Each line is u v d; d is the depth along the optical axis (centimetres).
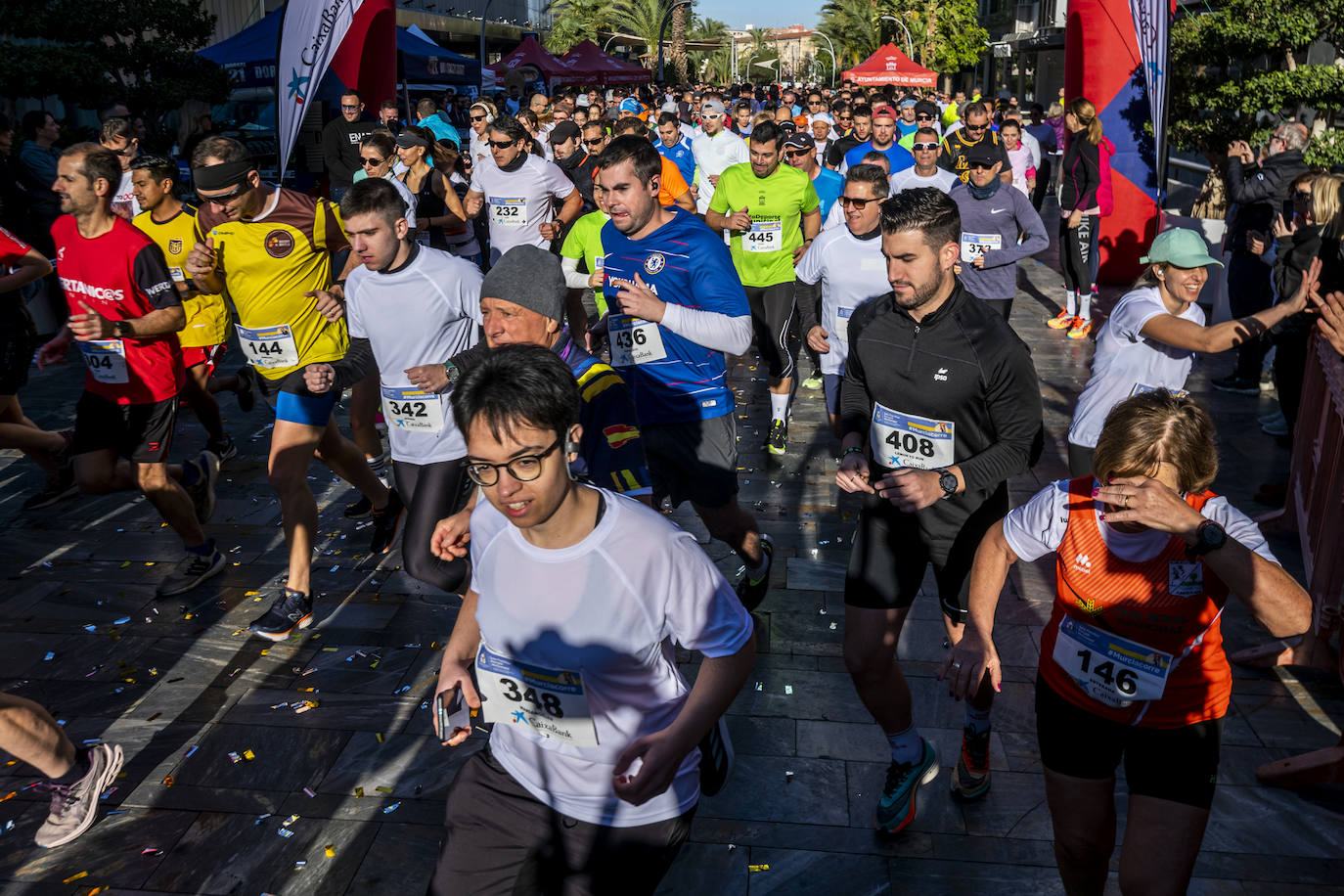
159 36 1584
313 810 341
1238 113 1048
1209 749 239
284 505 451
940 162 995
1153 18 927
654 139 1238
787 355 661
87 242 449
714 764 234
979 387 301
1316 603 407
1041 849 321
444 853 226
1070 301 963
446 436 393
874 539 321
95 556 535
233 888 308
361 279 390
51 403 794
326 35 923
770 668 425
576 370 304
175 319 455
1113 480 230
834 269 515
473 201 825
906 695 321
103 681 419
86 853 322
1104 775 252
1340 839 326
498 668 216
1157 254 398
